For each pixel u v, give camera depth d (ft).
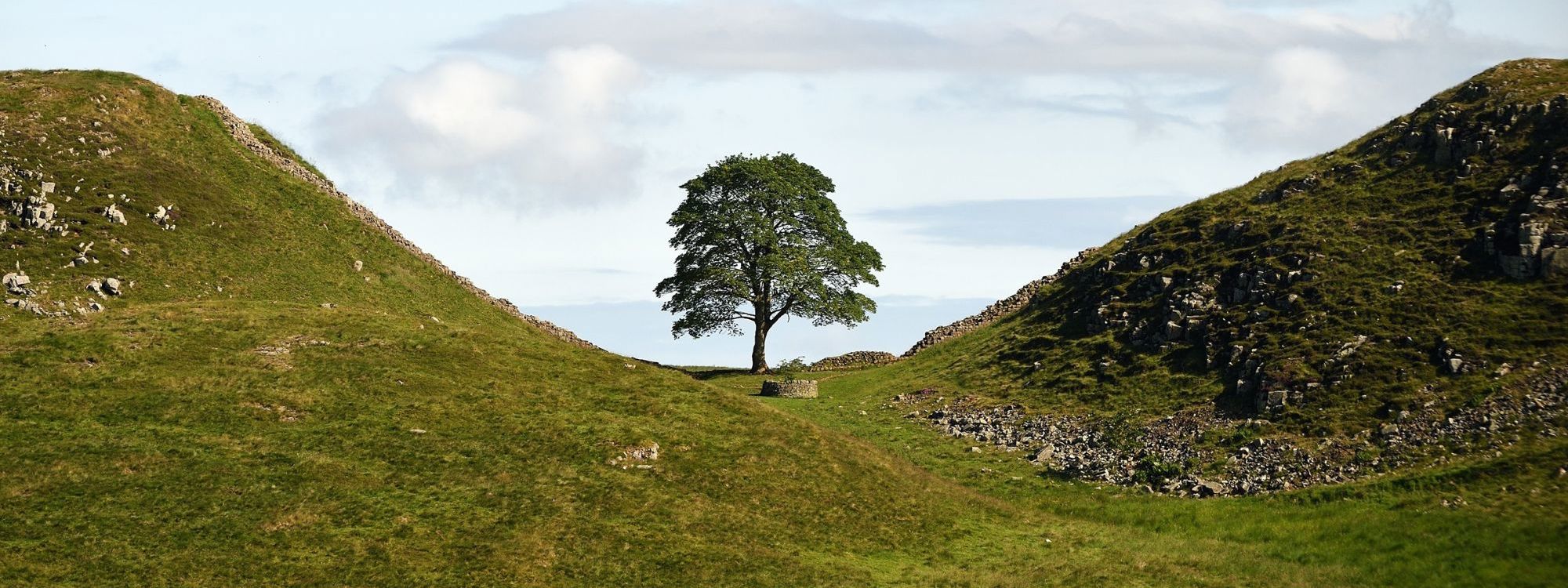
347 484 157.79
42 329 199.62
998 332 297.94
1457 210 239.09
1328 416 198.59
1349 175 271.69
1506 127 250.16
